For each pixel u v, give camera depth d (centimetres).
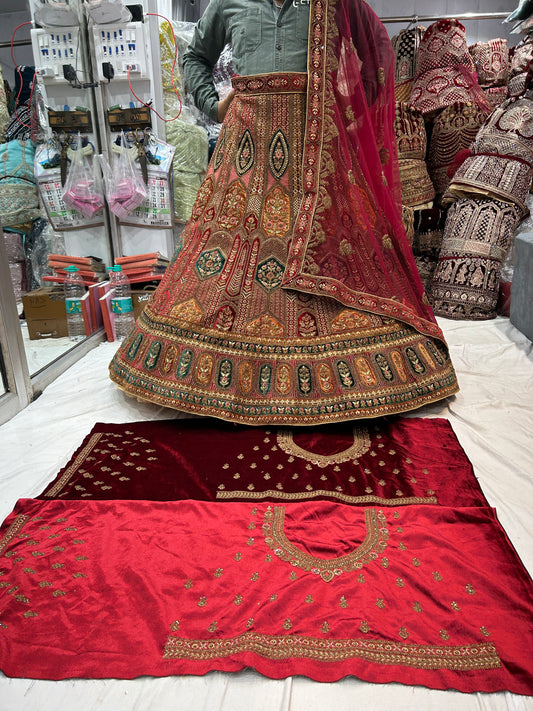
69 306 278
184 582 114
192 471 162
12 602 109
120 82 312
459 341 286
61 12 268
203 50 220
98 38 300
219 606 108
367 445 176
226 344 190
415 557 121
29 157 268
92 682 93
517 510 142
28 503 142
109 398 217
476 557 121
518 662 94
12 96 251
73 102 293
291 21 190
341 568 118
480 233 325
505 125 324
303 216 190
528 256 276
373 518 135
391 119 213
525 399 209
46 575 116
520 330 291
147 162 320
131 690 91
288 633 101
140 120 313
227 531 131
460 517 134
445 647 98
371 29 198
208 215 205
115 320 298
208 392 186
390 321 198
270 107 196
